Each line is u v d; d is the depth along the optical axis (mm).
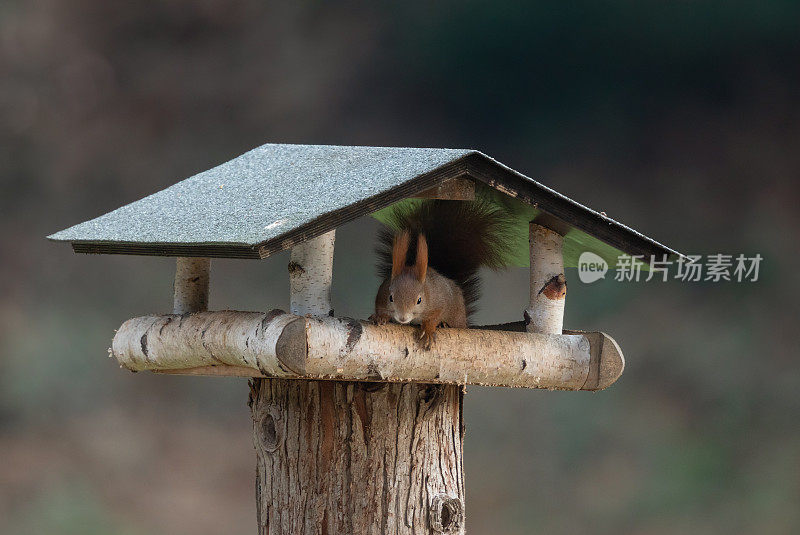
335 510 6836
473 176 6457
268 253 5789
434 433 7004
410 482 6910
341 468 6859
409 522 6883
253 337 6199
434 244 7367
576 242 7250
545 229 7168
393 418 6910
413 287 6441
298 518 6883
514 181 6574
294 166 7340
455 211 7340
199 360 6691
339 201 6172
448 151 6699
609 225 6809
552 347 6895
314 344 6121
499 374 6715
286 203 6488
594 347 6961
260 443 7086
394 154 6973
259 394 7129
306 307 6527
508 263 7992
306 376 6199
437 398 7004
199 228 6395
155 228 6664
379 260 7430
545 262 7145
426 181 6281
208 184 7477
